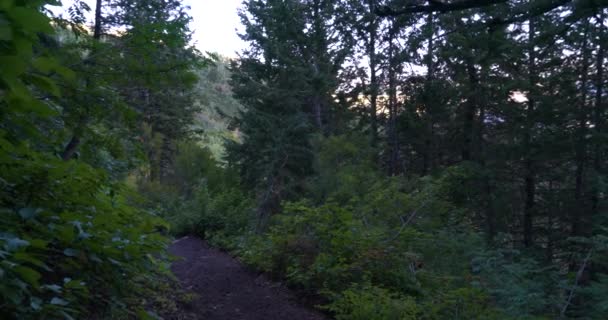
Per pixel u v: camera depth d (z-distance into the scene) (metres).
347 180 10.98
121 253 3.29
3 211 2.55
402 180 9.62
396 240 7.61
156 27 3.64
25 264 3.02
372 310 5.39
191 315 5.45
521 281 7.46
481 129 19.25
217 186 17.88
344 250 7.07
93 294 3.48
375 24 16.03
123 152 3.91
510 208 17.95
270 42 17.81
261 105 17.97
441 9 8.56
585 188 15.37
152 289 5.61
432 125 19.83
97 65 3.50
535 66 16.73
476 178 16.16
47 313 2.46
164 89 3.93
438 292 6.43
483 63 13.23
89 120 3.59
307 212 7.96
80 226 2.97
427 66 18.78
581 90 16.27
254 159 17.50
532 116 16.88
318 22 17.28
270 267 7.81
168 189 17.02
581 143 15.91
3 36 1.37
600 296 7.06
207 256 10.13
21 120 2.37
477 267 8.02
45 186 2.86
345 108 19.75
